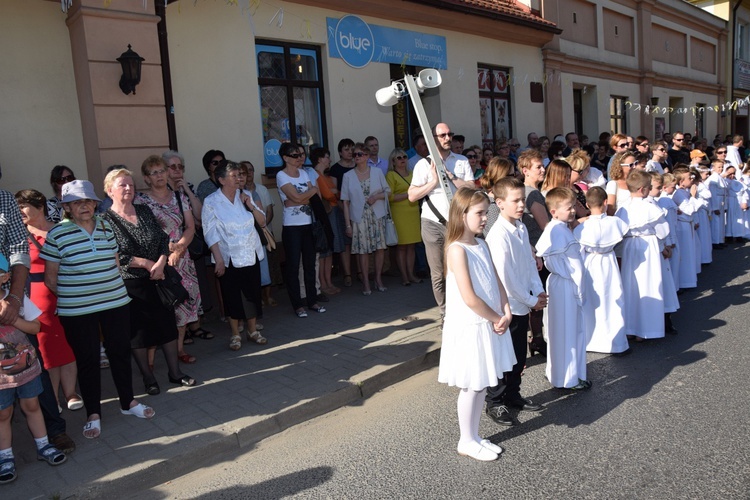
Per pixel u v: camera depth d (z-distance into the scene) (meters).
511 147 10.55
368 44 9.12
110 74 5.95
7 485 3.53
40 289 4.30
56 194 5.45
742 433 3.81
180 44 7.01
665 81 18.61
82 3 5.74
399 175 8.00
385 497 3.35
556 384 4.67
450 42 10.56
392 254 9.26
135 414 4.36
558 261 4.55
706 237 9.27
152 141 6.25
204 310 6.31
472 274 3.50
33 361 3.63
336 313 6.92
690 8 19.69
